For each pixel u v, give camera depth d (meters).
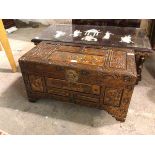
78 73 1.08
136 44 1.42
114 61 1.12
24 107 1.38
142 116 1.27
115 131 1.15
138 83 1.64
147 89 1.56
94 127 1.19
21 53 2.30
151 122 1.21
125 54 1.23
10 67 1.98
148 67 1.92
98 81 1.07
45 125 1.21
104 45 1.40
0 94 1.53
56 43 1.44
